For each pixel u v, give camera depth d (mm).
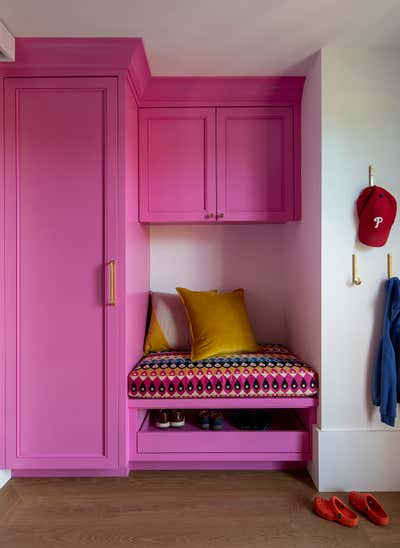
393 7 1761
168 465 2297
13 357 2109
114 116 2096
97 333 2115
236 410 2605
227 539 1682
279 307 2941
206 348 2393
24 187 2109
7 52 1948
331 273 2113
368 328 2113
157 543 1657
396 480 2076
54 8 1760
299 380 2158
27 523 1793
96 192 2109
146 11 1783
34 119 2105
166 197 2490
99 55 2057
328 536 1702
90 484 2123
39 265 2113
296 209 2486
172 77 2393
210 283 2936
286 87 2436
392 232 2115
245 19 1844
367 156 2109
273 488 2088
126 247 2115
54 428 2113
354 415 2104
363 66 2111
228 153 2492
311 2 1724
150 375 2162
